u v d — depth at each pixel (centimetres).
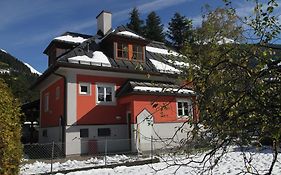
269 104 277
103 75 1894
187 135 333
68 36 2392
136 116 1739
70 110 1753
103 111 1859
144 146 1722
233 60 304
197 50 339
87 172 1173
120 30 2097
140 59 2088
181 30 4362
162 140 492
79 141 1745
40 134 2380
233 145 326
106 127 1852
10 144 550
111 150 1834
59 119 1884
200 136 315
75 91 1786
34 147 1939
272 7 288
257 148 306
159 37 4903
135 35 2130
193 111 330
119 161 1389
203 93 311
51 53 2383
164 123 1797
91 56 1922
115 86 1927
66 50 2308
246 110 289
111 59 1972
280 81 275
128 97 1802
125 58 2017
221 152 354
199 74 314
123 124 1916
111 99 1905
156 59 2203
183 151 357
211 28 340
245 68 294
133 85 1802
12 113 603
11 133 561
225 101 298
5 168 543
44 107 2334
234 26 325
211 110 303
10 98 593
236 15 327
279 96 273
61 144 1741
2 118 545
